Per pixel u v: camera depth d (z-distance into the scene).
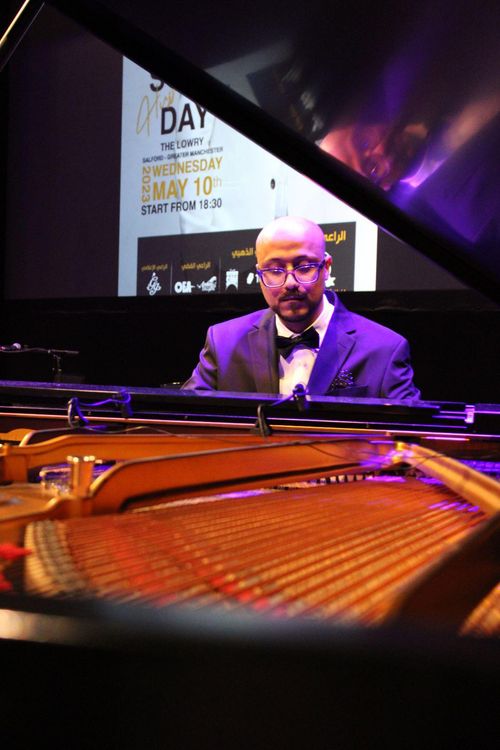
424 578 0.34
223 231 3.73
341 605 0.37
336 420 1.18
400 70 0.89
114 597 0.37
